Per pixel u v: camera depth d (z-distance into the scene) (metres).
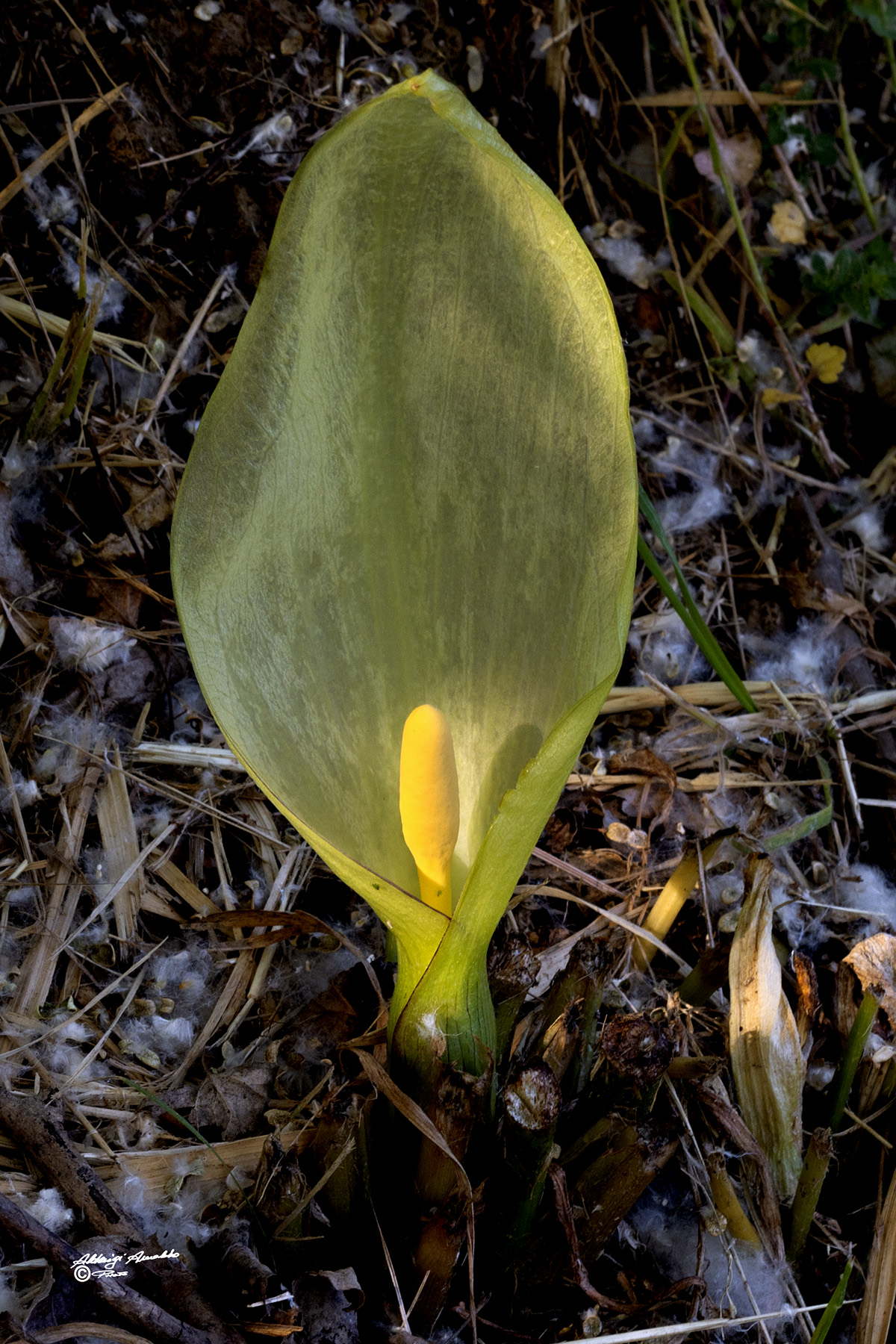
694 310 0.78
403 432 0.49
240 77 0.68
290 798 0.47
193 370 0.66
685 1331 0.50
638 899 0.62
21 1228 0.45
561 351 0.46
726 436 0.77
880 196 0.88
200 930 0.57
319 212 0.45
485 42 0.74
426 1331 0.48
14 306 0.64
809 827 0.63
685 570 0.71
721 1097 0.53
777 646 0.70
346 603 0.49
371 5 0.71
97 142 0.66
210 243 0.67
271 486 0.47
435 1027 0.47
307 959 0.58
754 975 0.53
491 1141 0.48
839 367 0.78
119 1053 0.55
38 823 0.57
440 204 0.46
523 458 0.48
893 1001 0.54
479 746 0.50
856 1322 0.53
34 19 0.65
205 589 0.47
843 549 0.75
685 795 0.64
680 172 0.82
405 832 0.48
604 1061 0.48
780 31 0.84
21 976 0.55
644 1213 0.54
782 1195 0.54
